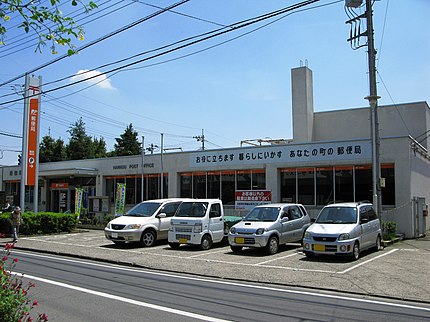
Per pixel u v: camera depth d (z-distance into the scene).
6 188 38.69
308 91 29.77
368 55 16.91
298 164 22.20
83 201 32.00
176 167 26.58
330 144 21.39
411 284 9.78
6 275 4.82
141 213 17.59
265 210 15.90
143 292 8.71
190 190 26.19
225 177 24.88
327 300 8.28
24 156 24.38
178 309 7.27
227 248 16.47
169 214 17.84
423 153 23.08
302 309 7.45
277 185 22.75
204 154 25.45
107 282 9.83
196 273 11.39
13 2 4.33
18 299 4.55
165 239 17.83
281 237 15.19
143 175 28.20
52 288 8.99
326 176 21.62
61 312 7.00
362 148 20.53
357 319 6.82
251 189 23.81
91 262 13.48
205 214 16.16
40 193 35.53
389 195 19.88
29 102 24.62
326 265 12.40
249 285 9.85
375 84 16.80
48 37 4.59
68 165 33.12
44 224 22.45
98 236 21.11
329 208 14.77
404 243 17.55
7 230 21.62
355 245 13.24
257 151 23.56
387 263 12.64
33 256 14.73
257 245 14.34
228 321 6.56
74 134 69.62
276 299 8.27
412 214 19.36
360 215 14.30
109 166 30.20
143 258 13.87
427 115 27.42
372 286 9.59
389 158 19.80
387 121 27.59
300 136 29.27
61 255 15.19
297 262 12.98
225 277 10.81
